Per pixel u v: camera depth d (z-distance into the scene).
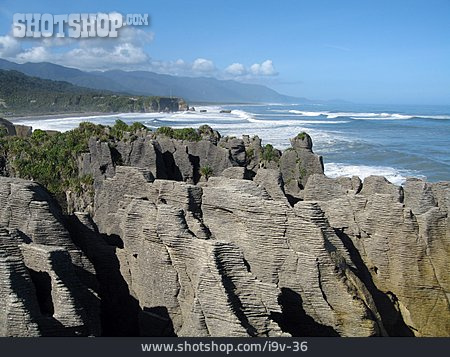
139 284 17.38
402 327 19.70
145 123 161.00
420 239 19.56
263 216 17.17
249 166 36.59
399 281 19.59
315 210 17.53
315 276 16.39
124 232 17.81
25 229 16.48
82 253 16.58
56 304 13.59
